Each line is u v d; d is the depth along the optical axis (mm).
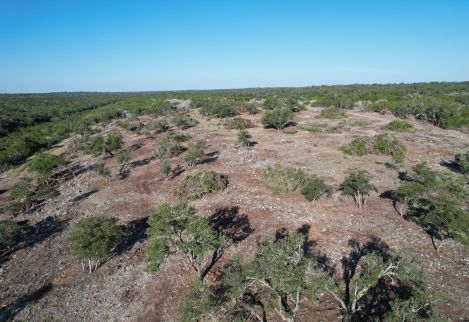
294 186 28984
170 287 18812
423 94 96062
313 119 66250
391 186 29250
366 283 14562
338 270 18406
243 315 15609
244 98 113688
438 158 37406
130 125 69375
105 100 156375
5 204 34562
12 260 23641
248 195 28859
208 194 30188
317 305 15969
